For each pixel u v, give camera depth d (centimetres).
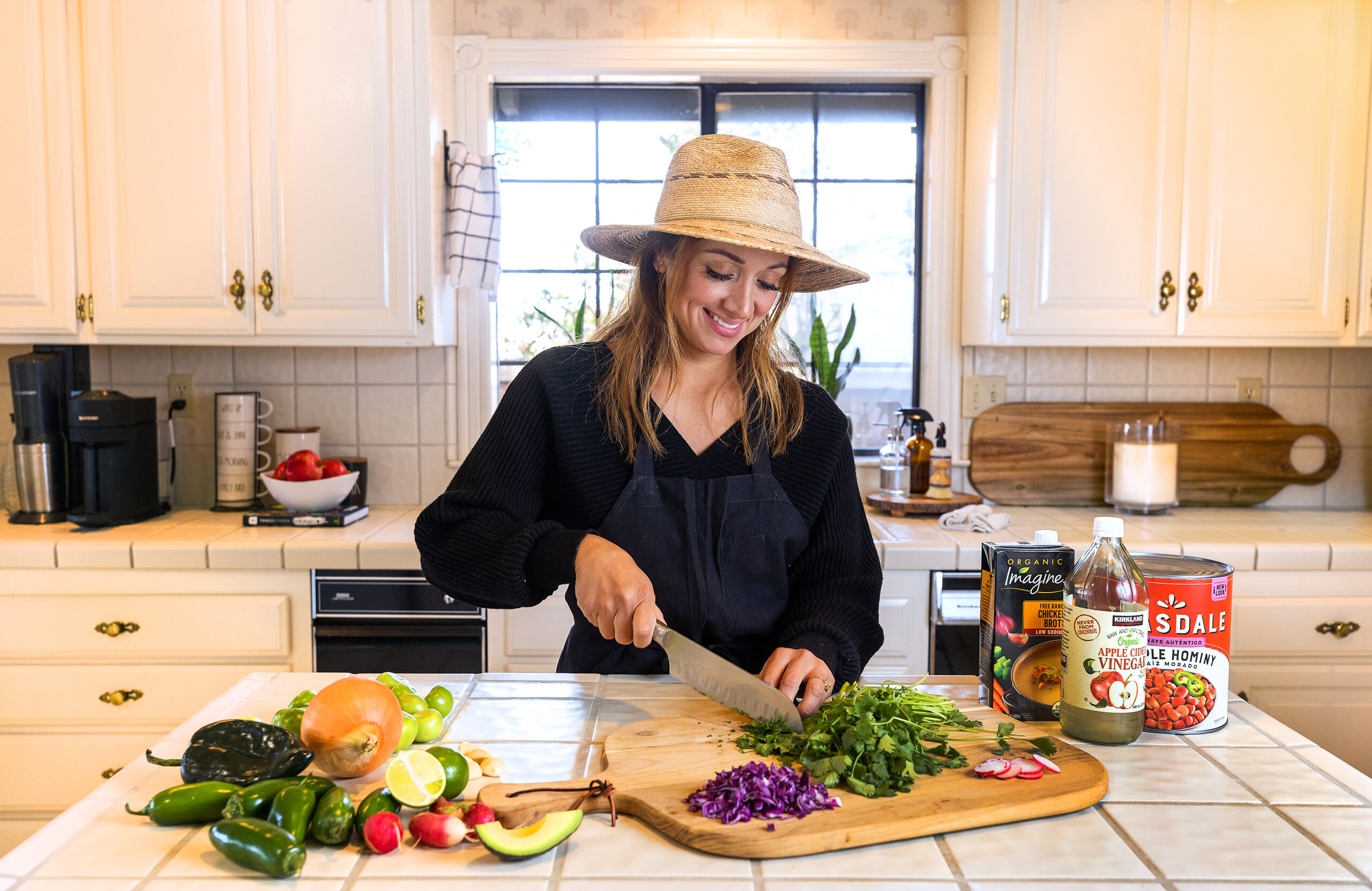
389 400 260
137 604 205
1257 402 265
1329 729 212
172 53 222
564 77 258
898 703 97
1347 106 230
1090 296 234
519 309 267
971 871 73
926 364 263
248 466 247
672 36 255
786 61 255
